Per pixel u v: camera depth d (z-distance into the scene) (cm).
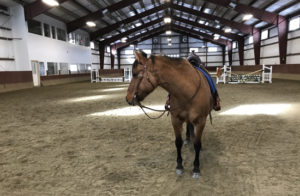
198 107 173
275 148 259
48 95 884
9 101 725
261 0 1298
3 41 1145
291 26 1409
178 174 202
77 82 1794
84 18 1650
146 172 210
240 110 481
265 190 172
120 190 179
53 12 1448
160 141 299
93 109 557
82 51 2088
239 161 226
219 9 1708
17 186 190
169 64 166
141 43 3244
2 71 1055
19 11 1192
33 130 368
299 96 660
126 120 428
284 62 1479
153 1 1770
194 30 2778
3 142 309
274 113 441
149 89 165
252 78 1201
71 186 188
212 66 3098
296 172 200
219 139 297
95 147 282
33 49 1293
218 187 178
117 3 1495
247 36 2286
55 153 264
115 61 3175
